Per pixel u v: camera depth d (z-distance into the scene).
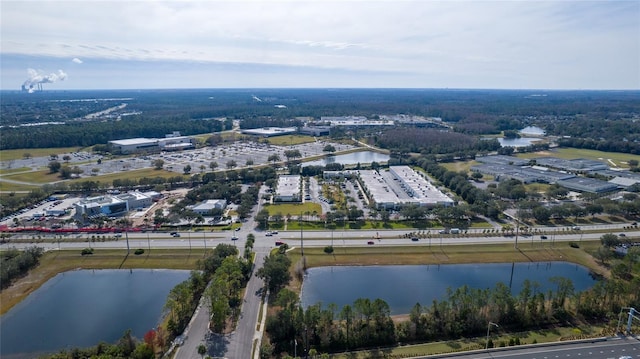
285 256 178.50
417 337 133.25
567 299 154.12
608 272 179.38
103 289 166.62
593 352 121.19
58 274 178.88
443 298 158.62
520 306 141.38
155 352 123.25
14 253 185.25
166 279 174.62
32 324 142.62
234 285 152.25
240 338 129.50
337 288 166.25
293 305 133.62
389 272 180.38
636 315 137.88
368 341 130.12
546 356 119.62
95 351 120.56
